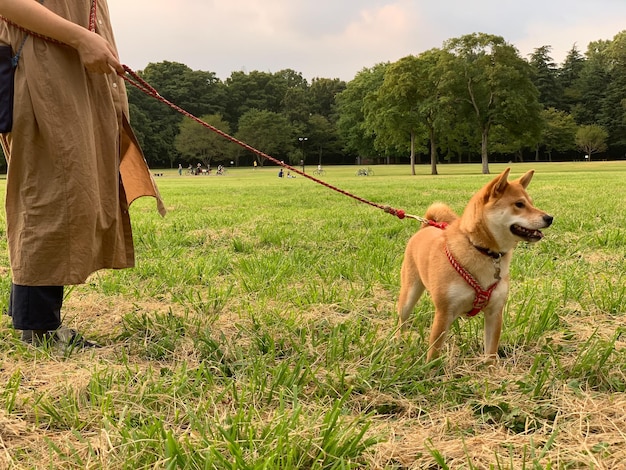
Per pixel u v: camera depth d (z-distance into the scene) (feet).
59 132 6.48
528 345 6.98
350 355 6.56
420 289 7.59
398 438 5.16
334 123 187.93
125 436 4.95
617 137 143.23
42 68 6.45
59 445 5.00
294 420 5.02
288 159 179.01
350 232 14.89
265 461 4.56
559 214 17.74
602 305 7.94
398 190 35.47
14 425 5.20
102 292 9.15
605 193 27.07
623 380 6.07
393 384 5.97
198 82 182.70
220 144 157.48
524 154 164.76
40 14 6.31
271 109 194.59
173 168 174.50
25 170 6.51
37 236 6.54
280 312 7.95
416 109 91.40
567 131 142.51
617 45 144.77
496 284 6.59
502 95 81.92
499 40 82.07
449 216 8.01
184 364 6.00
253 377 5.84
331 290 8.84
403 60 89.20
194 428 5.13
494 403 5.63
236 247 13.01
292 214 20.52
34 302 6.71
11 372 6.18
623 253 11.18
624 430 5.17
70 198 6.53
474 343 7.09
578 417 5.36
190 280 9.80
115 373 6.05
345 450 4.82
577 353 6.63
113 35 7.39
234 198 31.53
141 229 15.88
